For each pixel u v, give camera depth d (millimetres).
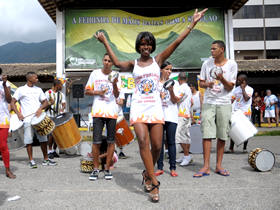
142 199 3350
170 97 4688
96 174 4426
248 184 3955
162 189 3777
